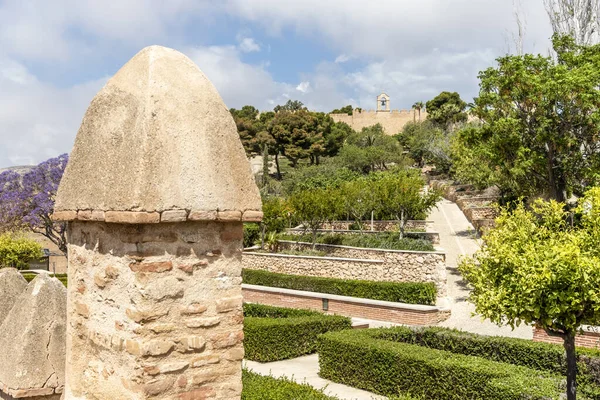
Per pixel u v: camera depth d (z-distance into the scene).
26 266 27.23
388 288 19.73
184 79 3.95
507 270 7.37
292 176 57.88
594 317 6.80
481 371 8.51
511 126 17.53
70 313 4.31
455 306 18.36
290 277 23.44
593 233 7.08
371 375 10.27
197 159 3.80
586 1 23.19
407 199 27.03
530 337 14.47
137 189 3.53
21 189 32.06
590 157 17.09
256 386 6.73
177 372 3.70
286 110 85.62
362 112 94.44
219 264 3.94
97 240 3.99
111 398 3.82
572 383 7.05
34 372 4.30
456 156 35.03
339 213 27.83
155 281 3.63
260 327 12.76
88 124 4.12
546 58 17.59
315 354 13.55
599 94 15.81
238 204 3.95
